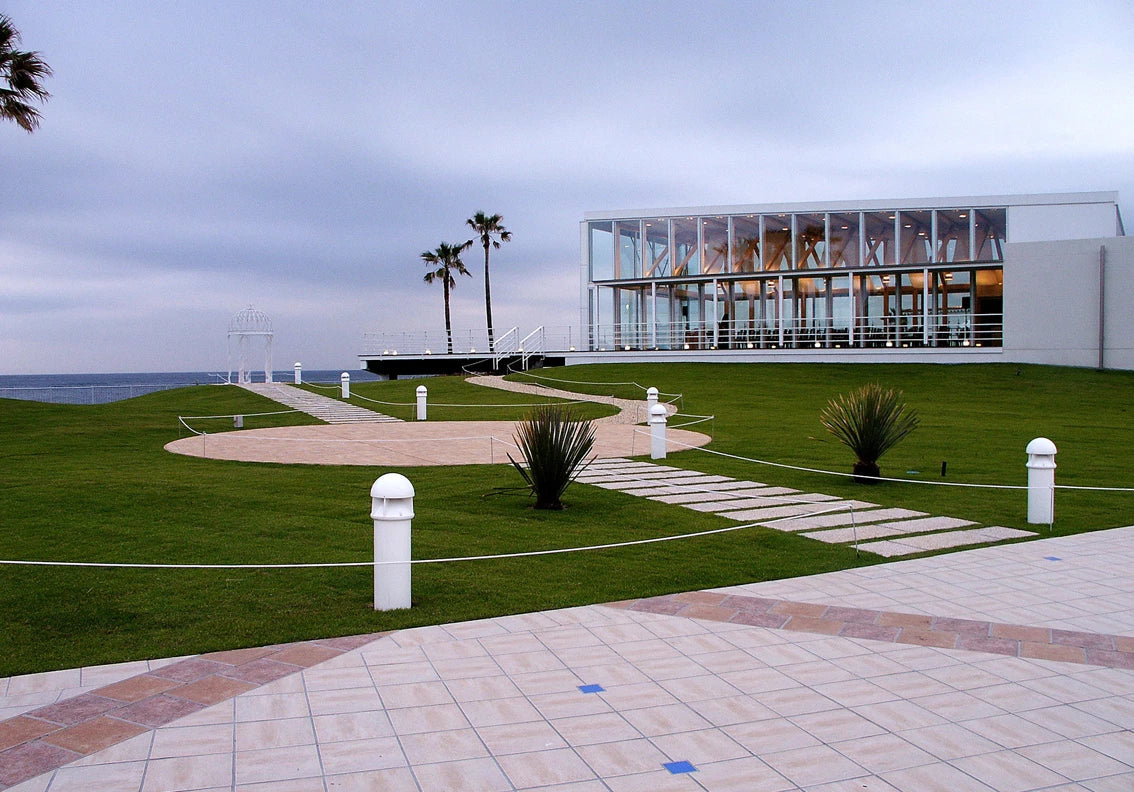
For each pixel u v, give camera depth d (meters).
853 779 3.84
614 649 5.58
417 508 10.86
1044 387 29.33
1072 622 6.20
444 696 4.78
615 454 16.64
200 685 4.92
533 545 8.72
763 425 21.39
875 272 38.00
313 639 5.76
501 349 43.53
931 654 5.50
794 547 8.74
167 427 22.52
